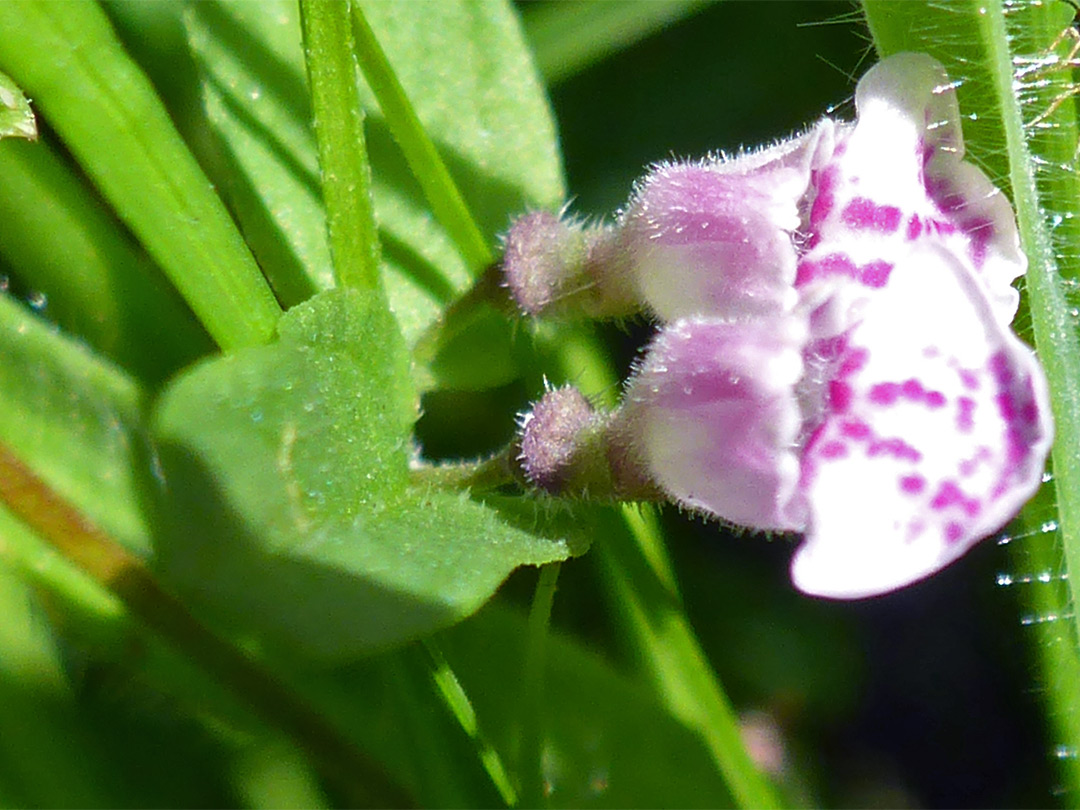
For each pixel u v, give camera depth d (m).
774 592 0.05
